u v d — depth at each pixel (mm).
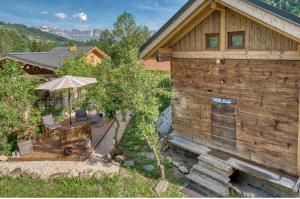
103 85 9922
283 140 7469
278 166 7656
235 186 7949
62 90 15594
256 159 8141
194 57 9227
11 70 10914
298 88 6965
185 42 9430
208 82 9055
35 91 13586
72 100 16656
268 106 7648
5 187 8289
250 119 8125
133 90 8086
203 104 9352
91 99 11086
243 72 8055
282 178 7289
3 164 9422
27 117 11109
